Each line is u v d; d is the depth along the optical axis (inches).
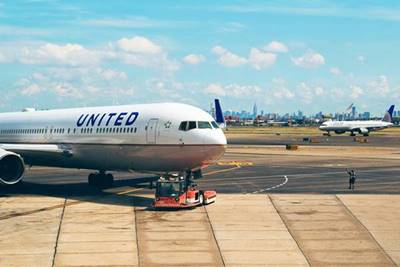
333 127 6845.5
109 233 1099.3
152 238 1065.5
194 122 1413.6
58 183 1857.8
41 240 1048.8
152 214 1270.9
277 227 1155.9
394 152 3604.8
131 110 1576.0
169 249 996.6
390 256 974.4
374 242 1055.6
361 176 2103.8
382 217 1251.8
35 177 2053.4
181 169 1446.9
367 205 1381.6
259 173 2225.6
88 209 1331.2
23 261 924.6
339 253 985.5
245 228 1144.8
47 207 1359.5
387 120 7150.6
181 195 1317.7
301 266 913.5
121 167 1583.4
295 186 1774.1
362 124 6796.3
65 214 1273.4
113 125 1571.1
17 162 1520.7
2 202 1435.8
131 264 914.1
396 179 1993.1
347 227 1162.0
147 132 1469.0
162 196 1323.8
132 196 1531.7
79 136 1670.8
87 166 1691.7
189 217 1238.3
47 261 925.2
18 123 2009.1
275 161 2886.3
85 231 1115.3
